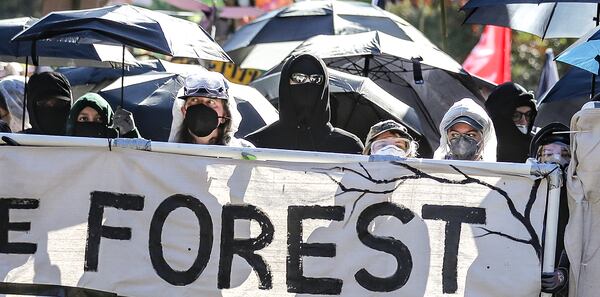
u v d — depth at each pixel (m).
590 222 12.84
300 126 16.47
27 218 12.97
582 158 12.80
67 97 17.09
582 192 12.83
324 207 12.91
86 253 12.95
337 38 21.89
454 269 12.88
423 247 12.90
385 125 15.32
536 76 38.38
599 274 12.78
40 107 17.02
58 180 12.98
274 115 20.34
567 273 12.99
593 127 12.77
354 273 12.88
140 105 19.83
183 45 15.77
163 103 19.89
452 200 12.91
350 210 12.91
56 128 17.11
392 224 12.92
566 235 12.86
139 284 12.93
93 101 15.77
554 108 21.44
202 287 12.90
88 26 15.29
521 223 12.85
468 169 12.88
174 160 12.95
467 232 12.90
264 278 12.88
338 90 20.12
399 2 39.81
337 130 16.64
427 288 12.88
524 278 12.81
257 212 12.90
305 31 24.33
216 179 12.92
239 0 38.28
